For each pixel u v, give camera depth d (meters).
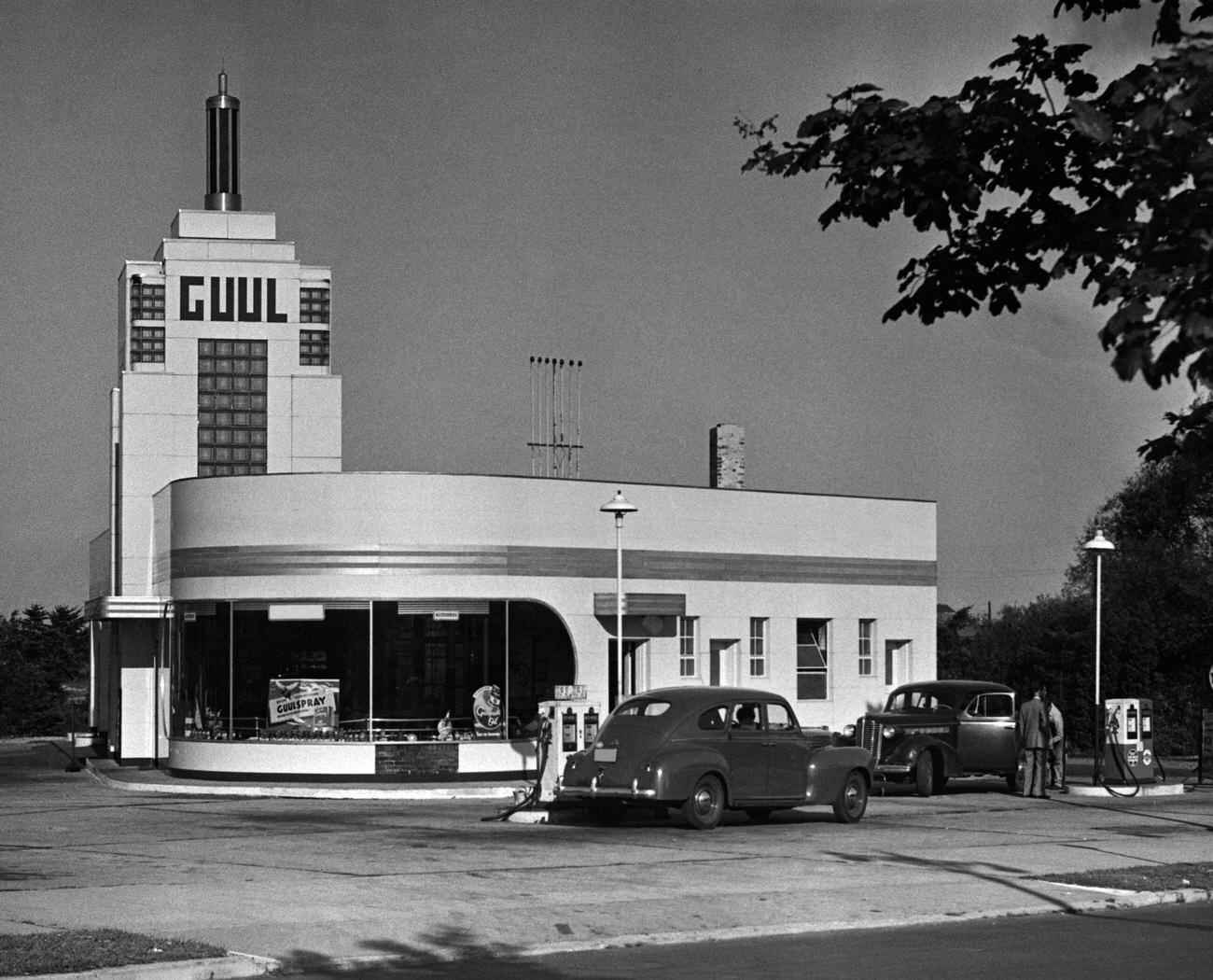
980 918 16.11
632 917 15.30
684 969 12.84
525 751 33.78
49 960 12.04
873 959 13.40
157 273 41.47
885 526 40.44
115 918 14.67
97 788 34.34
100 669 47.94
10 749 51.06
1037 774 31.75
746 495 38.03
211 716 33.88
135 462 40.84
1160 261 5.62
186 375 41.31
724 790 24.19
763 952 13.85
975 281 7.23
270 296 41.88
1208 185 5.63
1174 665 59.34
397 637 33.25
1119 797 31.80
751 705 24.78
